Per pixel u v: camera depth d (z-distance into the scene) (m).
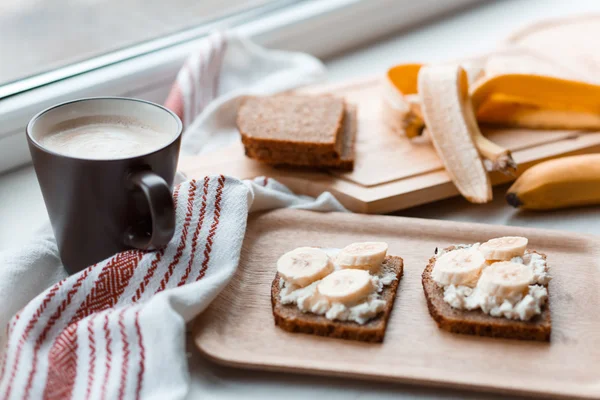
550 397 0.52
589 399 0.51
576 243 0.64
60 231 0.58
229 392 0.53
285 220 0.67
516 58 0.89
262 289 0.60
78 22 0.80
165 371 0.51
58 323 0.55
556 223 0.69
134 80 0.81
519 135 0.77
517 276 0.56
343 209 0.69
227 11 0.92
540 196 0.68
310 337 0.56
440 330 0.56
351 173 0.72
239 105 0.81
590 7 1.11
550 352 0.54
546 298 0.57
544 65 0.88
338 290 0.56
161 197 0.53
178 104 0.79
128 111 0.60
